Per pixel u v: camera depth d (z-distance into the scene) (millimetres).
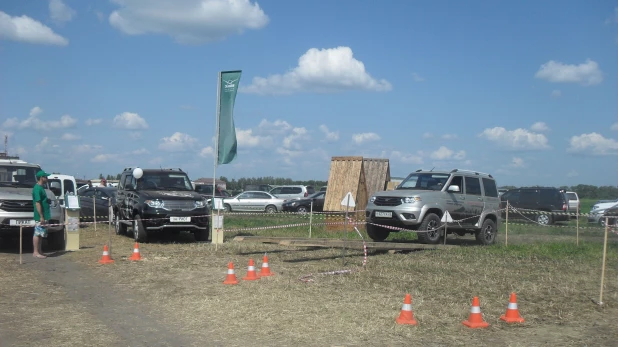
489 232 17281
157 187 17062
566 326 7602
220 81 16531
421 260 13141
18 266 11594
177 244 15578
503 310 8344
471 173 17188
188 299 8719
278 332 7012
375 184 22422
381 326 7312
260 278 10484
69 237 14078
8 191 13773
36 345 6398
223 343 6566
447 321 7672
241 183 58219
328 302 8570
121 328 7133
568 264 12906
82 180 35156
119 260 12492
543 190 27469
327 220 20484
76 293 9117
